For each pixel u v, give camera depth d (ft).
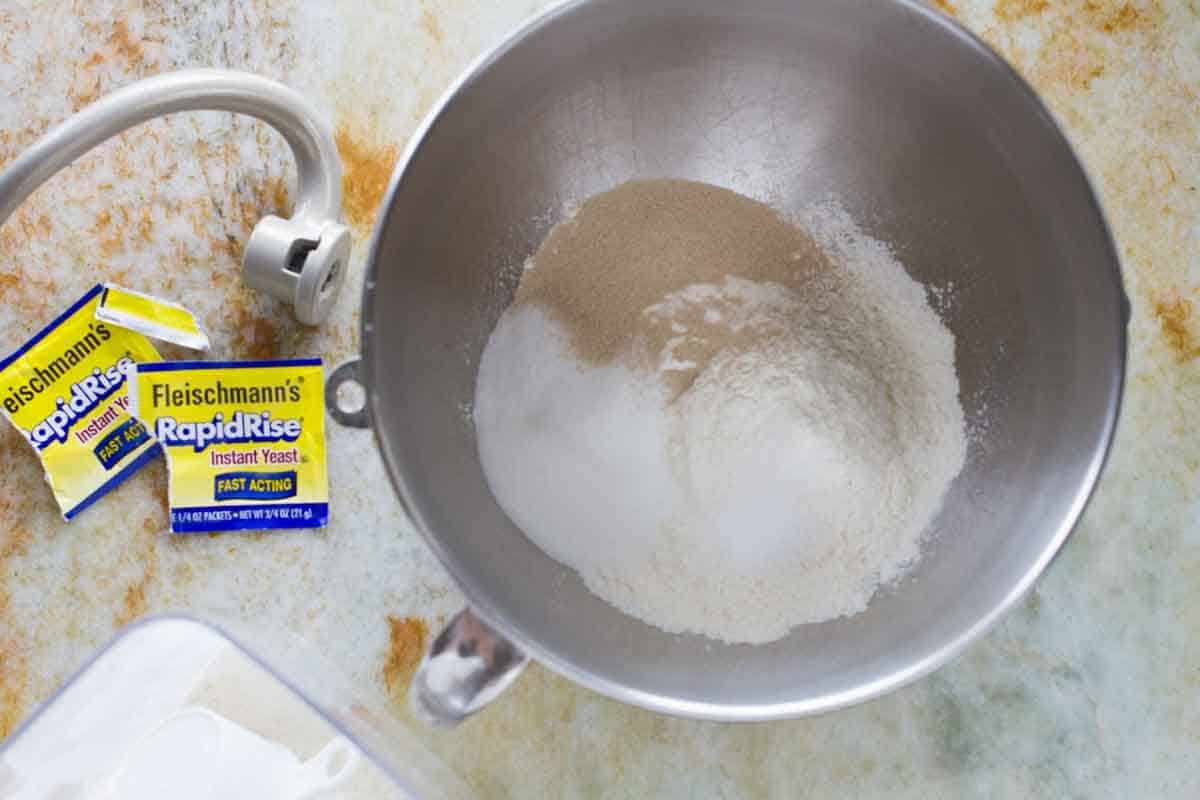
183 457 2.15
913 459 1.99
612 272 2.04
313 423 2.16
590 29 1.90
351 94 2.19
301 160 2.08
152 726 2.03
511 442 2.02
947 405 2.00
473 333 2.04
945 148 1.98
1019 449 1.96
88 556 2.16
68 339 2.15
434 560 2.17
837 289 2.06
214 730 2.02
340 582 2.16
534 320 2.04
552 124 2.00
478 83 1.88
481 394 2.04
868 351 2.02
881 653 1.92
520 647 1.90
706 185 2.09
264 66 2.19
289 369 2.16
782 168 2.08
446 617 2.16
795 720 2.18
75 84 2.18
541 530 2.01
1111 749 2.17
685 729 2.17
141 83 1.95
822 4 1.90
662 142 2.07
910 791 2.17
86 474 2.15
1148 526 2.19
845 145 2.05
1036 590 2.18
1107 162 2.20
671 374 2.02
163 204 2.18
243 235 2.19
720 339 2.03
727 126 2.06
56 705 2.06
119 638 2.09
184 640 2.09
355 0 2.19
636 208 2.07
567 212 2.07
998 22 2.20
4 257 2.17
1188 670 2.17
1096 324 1.90
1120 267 1.87
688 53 1.98
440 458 1.97
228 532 2.16
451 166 1.93
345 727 2.07
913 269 2.05
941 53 1.91
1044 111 1.87
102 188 2.18
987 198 1.97
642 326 2.03
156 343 2.17
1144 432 2.19
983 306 2.00
